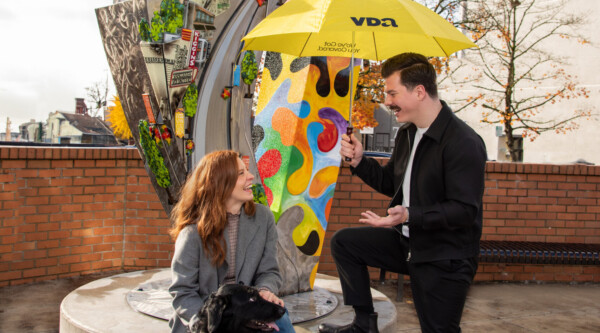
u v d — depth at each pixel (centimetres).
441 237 295
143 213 653
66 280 616
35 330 462
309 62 449
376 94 1466
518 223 691
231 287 240
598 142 2314
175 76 399
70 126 3145
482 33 1812
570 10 2388
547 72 2336
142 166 652
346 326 348
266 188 455
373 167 352
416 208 282
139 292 438
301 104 446
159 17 395
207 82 412
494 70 2558
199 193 280
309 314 396
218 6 409
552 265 693
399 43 385
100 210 641
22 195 591
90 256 638
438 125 297
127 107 412
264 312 236
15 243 587
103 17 409
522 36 2536
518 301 609
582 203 697
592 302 611
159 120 402
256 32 321
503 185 687
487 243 658
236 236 293
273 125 464
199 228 276
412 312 561
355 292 339
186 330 274
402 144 331
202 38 402
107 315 384
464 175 283
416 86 299
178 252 276
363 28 297
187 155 404
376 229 341
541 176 691
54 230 612
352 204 653
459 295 296
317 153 458
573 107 2406
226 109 423
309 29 298
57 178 612
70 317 379
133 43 401
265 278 296
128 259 658
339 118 468
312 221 461
